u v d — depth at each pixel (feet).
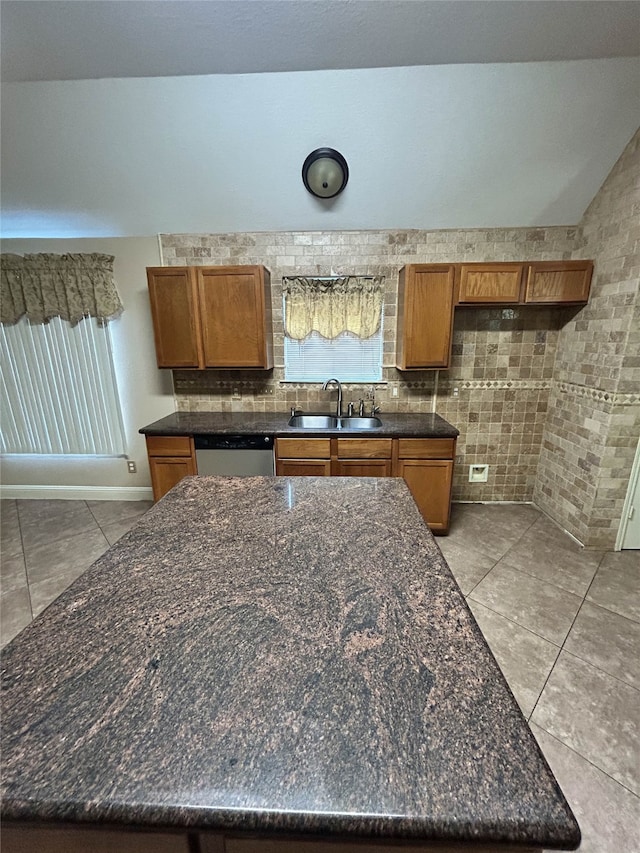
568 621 6.62
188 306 9.34
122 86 6.99
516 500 11.27
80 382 10.96
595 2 5.63
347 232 9.82
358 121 7.50
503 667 5.71
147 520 4.09
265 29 6.05
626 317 7.77
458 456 11.09
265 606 2.72
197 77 6.83
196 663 2.24
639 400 8.04
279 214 9.39
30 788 1.63
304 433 9.10
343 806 1.56
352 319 10.27
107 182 8.71
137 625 2.56
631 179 7.58
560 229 9.42
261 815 1.55
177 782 1.65
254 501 4.56
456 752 1.75
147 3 5.66
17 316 10.39
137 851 1.84
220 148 8.00
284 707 1.97
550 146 7.83
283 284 10.16
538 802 1.57
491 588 7.50
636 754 4.51
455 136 7.70
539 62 6.57
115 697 2.03
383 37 6.15
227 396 11.02
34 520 10.55
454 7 5.72
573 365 9.45
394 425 9.52
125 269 10.22
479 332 10.27
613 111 7.23
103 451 11.43
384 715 1.92
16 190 8.89
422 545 3.55
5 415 11.16
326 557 3.34
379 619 2.59
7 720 1.92
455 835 1.51
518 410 10.66
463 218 9.37
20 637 2.46
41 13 5.82
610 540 8.79
